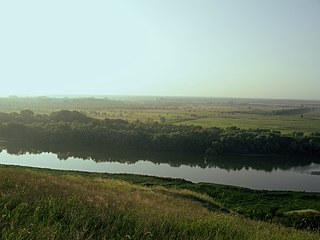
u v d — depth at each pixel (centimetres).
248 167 7562
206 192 3794
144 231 651
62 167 6962
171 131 10131
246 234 823
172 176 6519
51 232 538
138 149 9362
